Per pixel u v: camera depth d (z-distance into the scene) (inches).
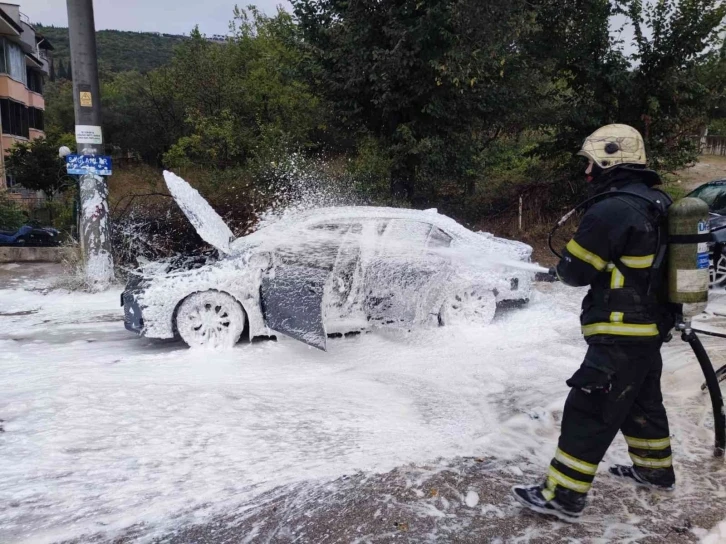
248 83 739.4
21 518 107.5
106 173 346.6
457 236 249.6
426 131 422.6
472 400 168.6
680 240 102.1
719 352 206.5
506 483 119.6
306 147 676.1
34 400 161.5
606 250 101.3
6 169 1015.0
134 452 132.6
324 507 110.9
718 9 419.2
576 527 105.1
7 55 1311.5
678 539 101.3
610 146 107.3
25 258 431.5
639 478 118.1
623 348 101.6
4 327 261.7
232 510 110.1
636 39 442.9
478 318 246.2
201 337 218.1
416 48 376.5
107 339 240.8
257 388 176.7
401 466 126.8
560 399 168.6
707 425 145.6
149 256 378.9
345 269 232.4
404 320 237.9
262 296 217.6
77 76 336.2
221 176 455.8
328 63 429.4
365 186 431.8
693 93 450.0
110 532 103.8
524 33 400.8
